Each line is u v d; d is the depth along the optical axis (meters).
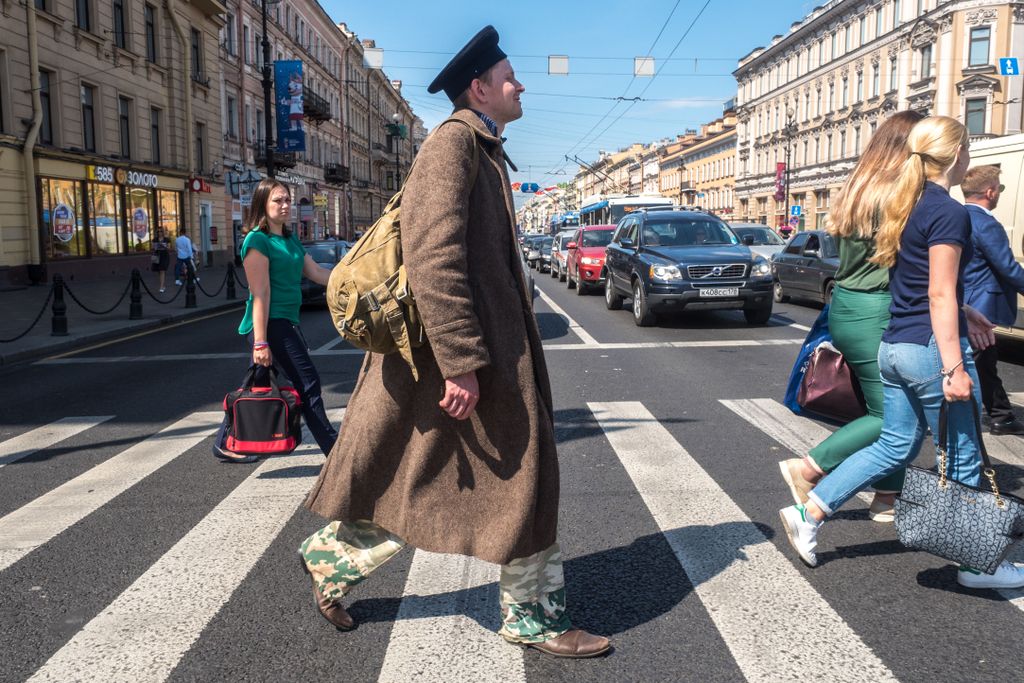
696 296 12.33
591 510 4.26
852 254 3.44
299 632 2.96
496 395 2.42
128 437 6.20
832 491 3.32
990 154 9.23
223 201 37.62
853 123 55.56
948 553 2.99
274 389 4.73
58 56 24.28
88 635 2.96
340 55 63.53
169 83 31.95
